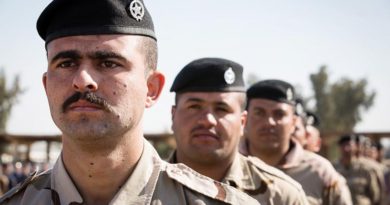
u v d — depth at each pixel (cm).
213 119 329
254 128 450
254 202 193
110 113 166
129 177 181
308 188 453
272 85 450
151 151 193
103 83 167
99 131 164
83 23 170
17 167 1524
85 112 164
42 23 179
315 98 4138
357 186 882
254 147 454
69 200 180
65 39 171
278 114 446
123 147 176
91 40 170
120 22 173
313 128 658
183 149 339
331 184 457
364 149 1114
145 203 180
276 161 455
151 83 191
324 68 4147
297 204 332
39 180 192
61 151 186
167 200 184
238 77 349
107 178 178
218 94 335
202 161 330
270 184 334
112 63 170
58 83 169
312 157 471
